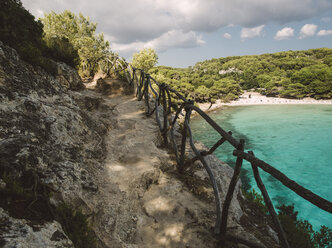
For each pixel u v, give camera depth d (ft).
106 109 20.48
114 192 9.26
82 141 11.02
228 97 310.45
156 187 10.77
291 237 14.58
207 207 9.74
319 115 193.47
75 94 18.60
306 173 83.46
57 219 5.84
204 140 128.77
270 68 500.74
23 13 17.06
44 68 15.14
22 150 6.86
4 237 4.07
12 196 5.43
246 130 153.38
